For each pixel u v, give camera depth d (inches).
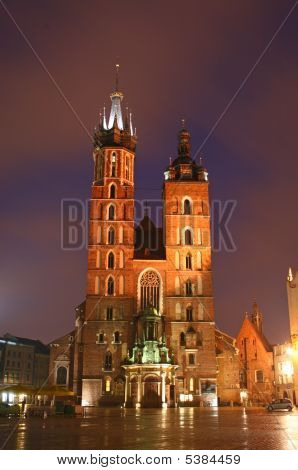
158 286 4097.0
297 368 3703.3
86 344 3890.3
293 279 3816.4
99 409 3152.1
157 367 3612.2
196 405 3779.5
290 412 2632.9
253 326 5403.5
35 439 1002.1
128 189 4318.4
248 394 4739.2
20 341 6102.4
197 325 3976.4
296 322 3730.3
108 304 3991.1
